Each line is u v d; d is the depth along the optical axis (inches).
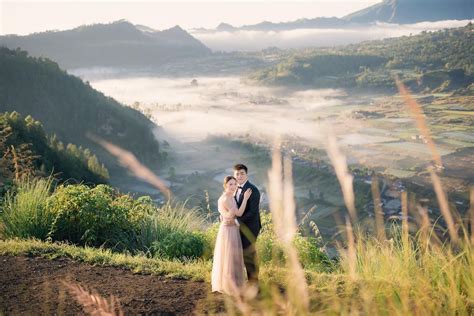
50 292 218.1
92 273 256.2
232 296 195.6
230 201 215.3
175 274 254.2
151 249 359.6
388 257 137.4
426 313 107.1
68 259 283.6
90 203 375.6
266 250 264.5
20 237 362.9
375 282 121.2
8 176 505.0
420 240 122.7
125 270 266.1
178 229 378.3
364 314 109.3
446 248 123.6
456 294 118.9
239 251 213.0
